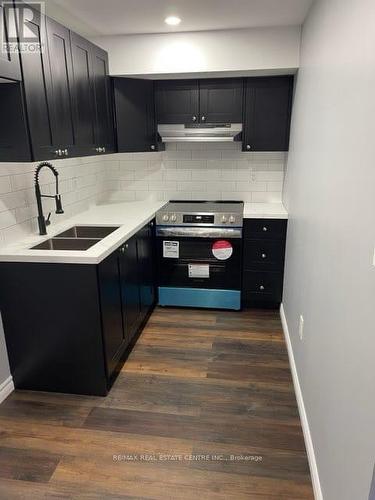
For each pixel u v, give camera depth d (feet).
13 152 6.56
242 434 6.60
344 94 4.65
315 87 6.75
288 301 9.71
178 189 12.71
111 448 6.33
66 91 7.74
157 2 7.47
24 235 8.20
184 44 9.69
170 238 11.08
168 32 9.57
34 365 7.73
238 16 8.39
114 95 10.36
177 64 9.84
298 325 7.80
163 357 9.00
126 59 9.95
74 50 8.03
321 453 5.30
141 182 12.80
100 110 9.60
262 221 10.67
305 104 7.89
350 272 4.17
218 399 7.52
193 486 5.61
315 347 5.96
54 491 5.57
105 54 9.75
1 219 7.45
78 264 6.98
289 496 5.45
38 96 6.68
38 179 8.60
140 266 9.88
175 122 11.13
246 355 9.07
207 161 12.32
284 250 10.82
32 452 6.27
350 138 4.32
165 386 7.93
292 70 9.64
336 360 4.65
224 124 10.98
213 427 6.77
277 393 7.68
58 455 6.20
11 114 6.35
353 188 4.14
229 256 10.95
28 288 7.26
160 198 12.87
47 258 6.99
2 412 7.23
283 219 10.55
